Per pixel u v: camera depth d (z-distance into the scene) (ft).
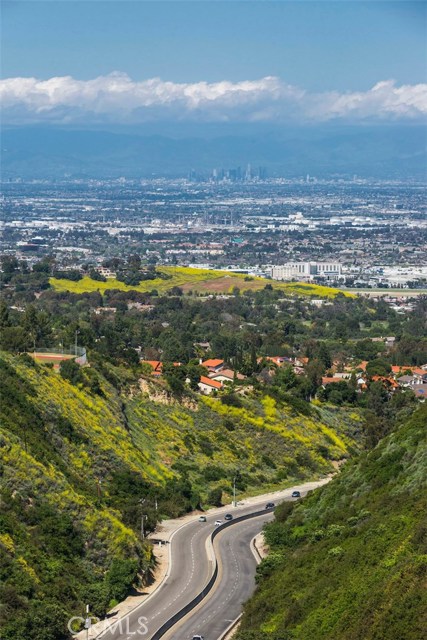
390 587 378.94
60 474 517.96
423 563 382.83
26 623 394.93
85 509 494.18
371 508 492.54
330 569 437.99
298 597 425.69
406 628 354.54
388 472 526.57
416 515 449.48
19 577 420.36
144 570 485.15
